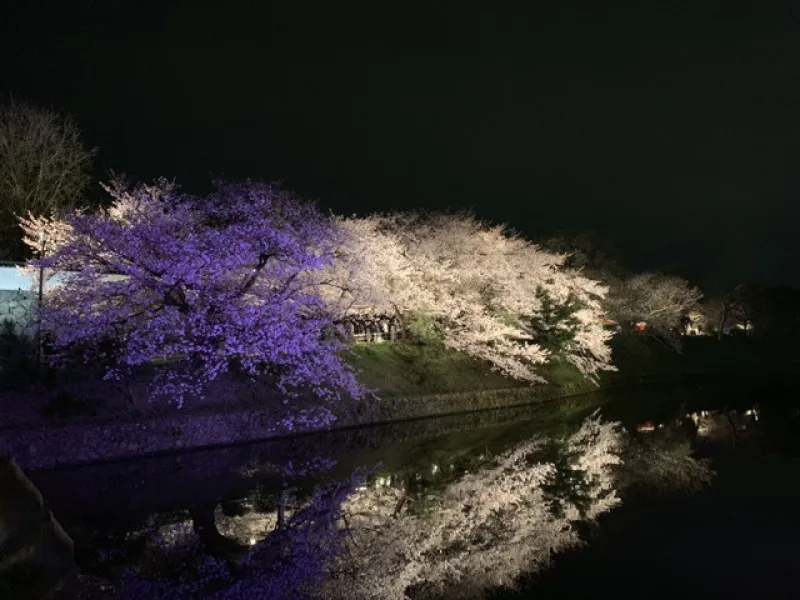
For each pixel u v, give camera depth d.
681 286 57.00
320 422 23.62
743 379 52.09
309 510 14.19
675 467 19.33
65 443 17.12
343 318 26.27
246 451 19.91
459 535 12.76
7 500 9.40
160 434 18.98
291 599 9.59
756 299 71.44
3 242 30.61
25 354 19.23
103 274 19.77
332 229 23.92
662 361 54.16
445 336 32.91
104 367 19.92
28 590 9.04
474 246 35.62
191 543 11.91
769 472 18.55
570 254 45.97
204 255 19.94
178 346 19.73
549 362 37.94
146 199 21.28
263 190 22.61
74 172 33.53
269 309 21.30
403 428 25.58
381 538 12.53
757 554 11.68
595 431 26.12
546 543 12.30
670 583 10.28
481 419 28.67
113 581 10.11
